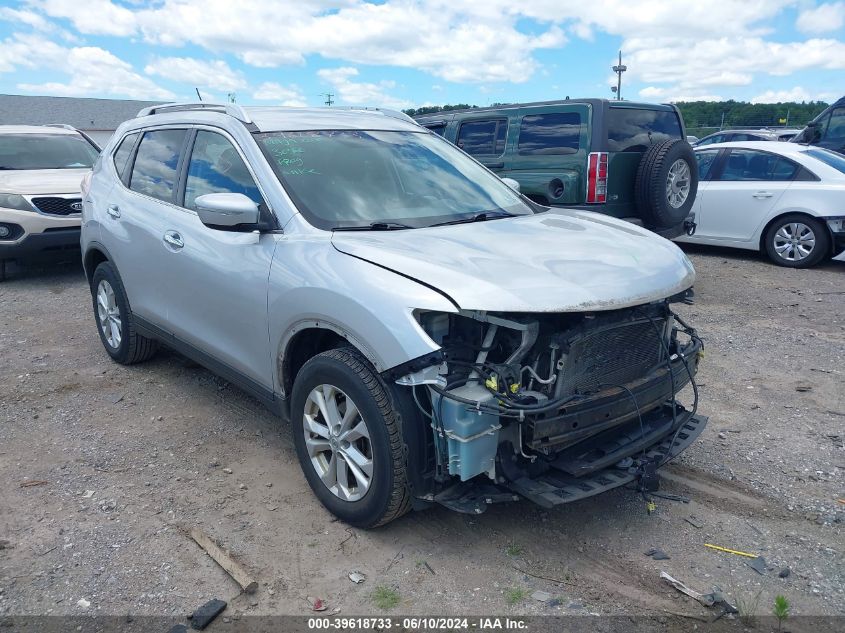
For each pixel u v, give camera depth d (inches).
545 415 117.0
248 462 163.8
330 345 145.6
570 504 145.3
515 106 346.6
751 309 295.3
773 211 376.5
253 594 117.4
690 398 201.8
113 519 139.6
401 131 188.5
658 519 140.1
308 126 172.2
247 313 151.4
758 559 126.5
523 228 152.2
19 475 156.8
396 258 125.6
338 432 133.0
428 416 121.0
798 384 210.7
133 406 195.9
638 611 113.0
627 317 130.5
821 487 152.1
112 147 225.6
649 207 308.8
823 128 554.3
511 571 123.3
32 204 343.6
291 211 146.2
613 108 312.5
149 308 194.7
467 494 124.3
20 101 1638.8
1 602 114.7
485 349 119.6
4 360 233.6
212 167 171.3
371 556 127.5
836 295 316.5
